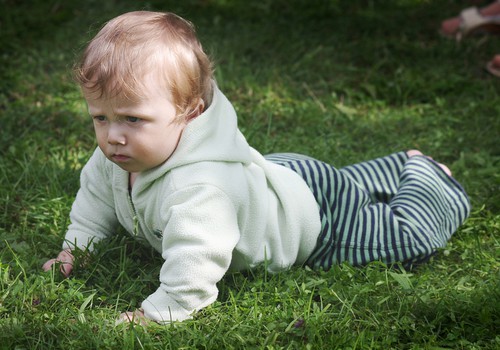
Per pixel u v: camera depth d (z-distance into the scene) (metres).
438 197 3.89
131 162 3.05
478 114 5.48
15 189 4.28
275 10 7.25
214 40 6.50
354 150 5.05
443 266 3.67
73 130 5.08
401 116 5.52
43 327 2.99
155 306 3.08
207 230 3.02
